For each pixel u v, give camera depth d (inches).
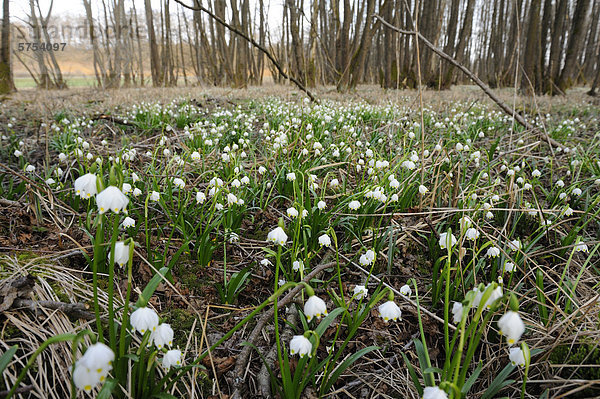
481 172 35.5
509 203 33.4
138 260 24.2
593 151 48.1
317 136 54.4
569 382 16.7
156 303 22.1
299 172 32.3
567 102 105.1
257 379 18.5
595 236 31.9
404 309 23.3
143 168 38.8
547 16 139.4
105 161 40.8
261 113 78.7
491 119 71.9
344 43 150.6
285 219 33.1
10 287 19.0
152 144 49.3
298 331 21.5
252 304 23.5
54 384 15.8
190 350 19.6
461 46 157.8
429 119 66.3
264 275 26.0
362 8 156.9
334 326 22.0
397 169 38.2
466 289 24.7
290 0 131.5
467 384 15.1
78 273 22.5
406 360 17.0
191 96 106.4
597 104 104.6
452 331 21.9
